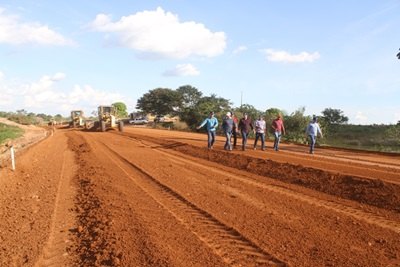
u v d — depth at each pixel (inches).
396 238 289.1
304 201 406.6
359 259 249.4
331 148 971.3
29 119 3420.3
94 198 427.8
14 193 479.2
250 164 641.0
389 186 417.1
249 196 429.1
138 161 718.5
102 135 1594.5
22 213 390.0
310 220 335.6
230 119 853.2
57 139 1378.0
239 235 297.7
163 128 2407.7
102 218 348.8
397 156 794.8
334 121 2183.8
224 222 329.7
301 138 1294.3
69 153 903.7
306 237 291.4
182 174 577.0
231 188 474.3
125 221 336.8
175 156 820.0
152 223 330.0
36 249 293.3
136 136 1467.8
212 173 590.2
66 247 297.1
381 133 1699.1
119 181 520.7
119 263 251.3
